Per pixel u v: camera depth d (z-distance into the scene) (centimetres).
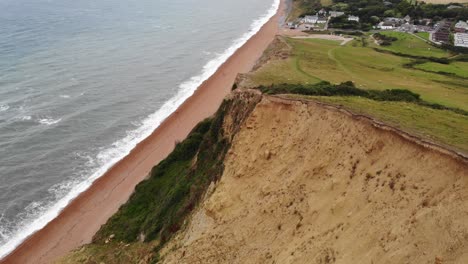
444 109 4222
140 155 6444
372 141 2806
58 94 8131
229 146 4216
